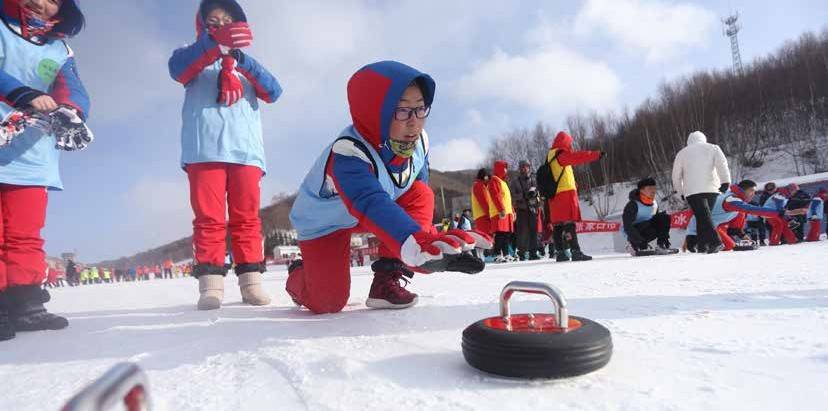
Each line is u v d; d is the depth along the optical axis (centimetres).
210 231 292
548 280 310
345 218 217
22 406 113
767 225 1057
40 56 250
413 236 140
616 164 4753
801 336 131
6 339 208
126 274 4328
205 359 142
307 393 105
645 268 361
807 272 274
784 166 3844
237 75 305
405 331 165
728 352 119
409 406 94
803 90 4188
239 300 342
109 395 31
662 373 105
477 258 130
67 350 174
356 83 185
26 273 235
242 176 305
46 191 254
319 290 229
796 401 88
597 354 103
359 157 177
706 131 4278
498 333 108
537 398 94
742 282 245
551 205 667
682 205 3400
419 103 180
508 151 5438
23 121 224
